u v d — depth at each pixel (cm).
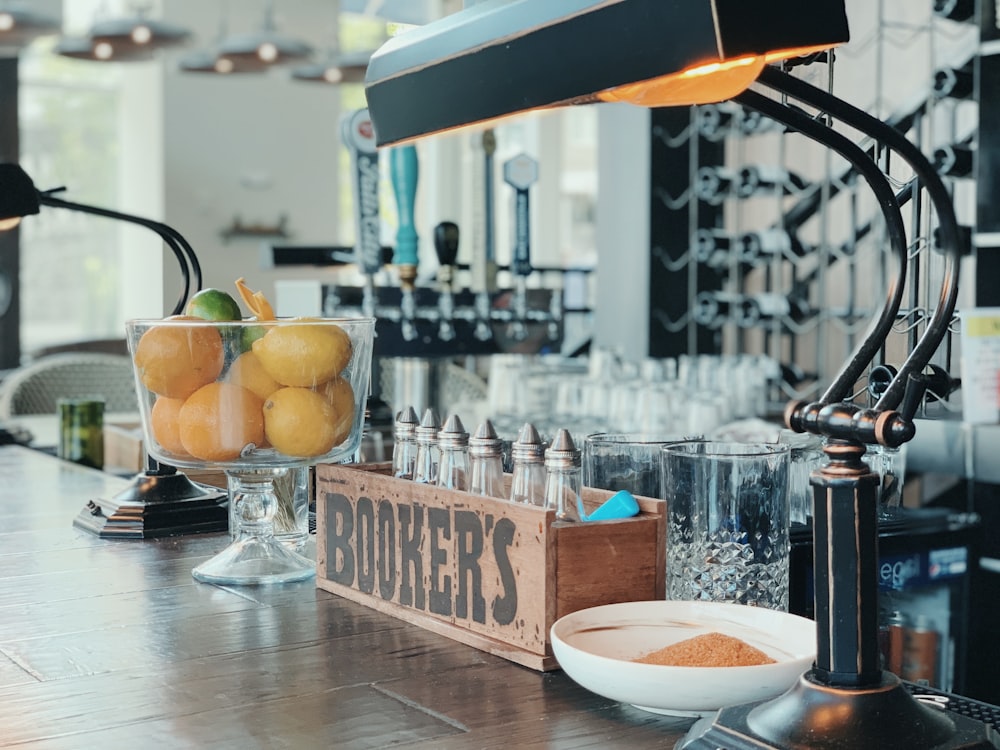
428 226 835
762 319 340
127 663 95
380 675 92
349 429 116
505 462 128
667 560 102
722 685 78
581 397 261
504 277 640
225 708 84
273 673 92
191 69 627
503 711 83
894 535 162
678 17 73
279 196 863
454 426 106
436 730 80
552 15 84
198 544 142
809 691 71
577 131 845
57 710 84
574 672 83
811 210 364
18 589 120
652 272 357
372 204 215
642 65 77
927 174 74
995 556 187
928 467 205
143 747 77
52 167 835
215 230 837
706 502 98
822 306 329
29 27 531
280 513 137
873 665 71
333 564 118
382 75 106
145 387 114
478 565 99
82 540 145
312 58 620
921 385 71
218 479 162
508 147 817
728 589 98
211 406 111
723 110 340
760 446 103
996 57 255
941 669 168
